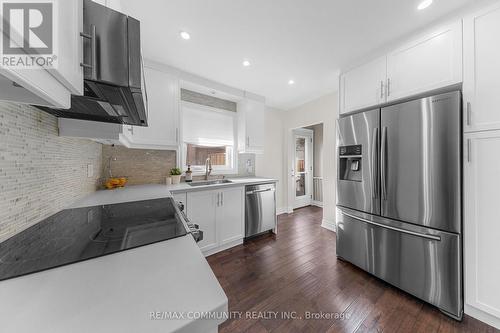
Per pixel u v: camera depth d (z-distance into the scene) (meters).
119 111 0.98
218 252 2.42
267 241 2.76
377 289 1.70
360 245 1.95
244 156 3.52
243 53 2.02
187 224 0.92
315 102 3.54
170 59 2.14
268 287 1.73
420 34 1.63
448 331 1.27
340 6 1.41
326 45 1.87
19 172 0.79
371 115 1.83
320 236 2.95
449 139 1.35
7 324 0.33
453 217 1.34
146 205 1.27
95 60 0.59
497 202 1.23
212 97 3.03
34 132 0.89
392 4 1.38
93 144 1.79
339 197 2.18
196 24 1.59
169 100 2.25
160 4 1.38
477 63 1.30
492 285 1.25
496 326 1.27
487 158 1.26
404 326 1.32
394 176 1.65
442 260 1.40
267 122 3.95
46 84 0.41
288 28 1.64
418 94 1.62
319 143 5.00
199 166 3.00
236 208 2.58
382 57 1.87
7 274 0.50
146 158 2.40
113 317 0.35
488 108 1.26
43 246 0.66
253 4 1.39
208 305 0.39
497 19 1.23
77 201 1.38
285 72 2.44
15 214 0.77
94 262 0.56
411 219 1.55
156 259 0.58
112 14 0.63
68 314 0.36
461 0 1.33
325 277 1.88
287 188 4.24
